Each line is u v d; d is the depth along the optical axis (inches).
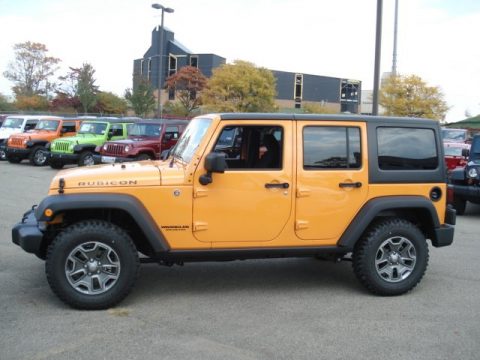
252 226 208.7
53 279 191.5
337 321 190.9
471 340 175.6
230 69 1776.6
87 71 1948.8
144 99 1771.7
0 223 352.5
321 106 2554.1
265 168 210.2
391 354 163.9
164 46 2637.8
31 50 2409.0
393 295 220.5
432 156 227.0
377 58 555.8
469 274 256.4
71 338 171.3
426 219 229.8
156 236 199.2
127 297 212.8
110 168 214.1
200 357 159.0
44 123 844.6
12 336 172.1
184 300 211.0
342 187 215.3
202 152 204.1
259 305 206.7
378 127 220.7
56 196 193.3
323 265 267.9
